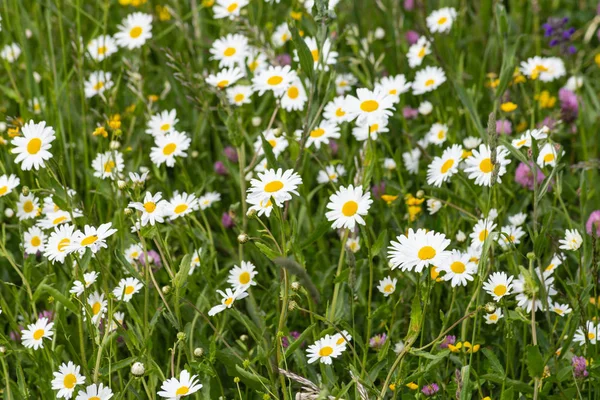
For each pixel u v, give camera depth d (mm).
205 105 2607
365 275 2385
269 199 2131
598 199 2549
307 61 2283
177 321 2170
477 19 2992
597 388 2164
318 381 2193
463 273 2131
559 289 2354
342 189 2127
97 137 2656
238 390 2148
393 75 2898
